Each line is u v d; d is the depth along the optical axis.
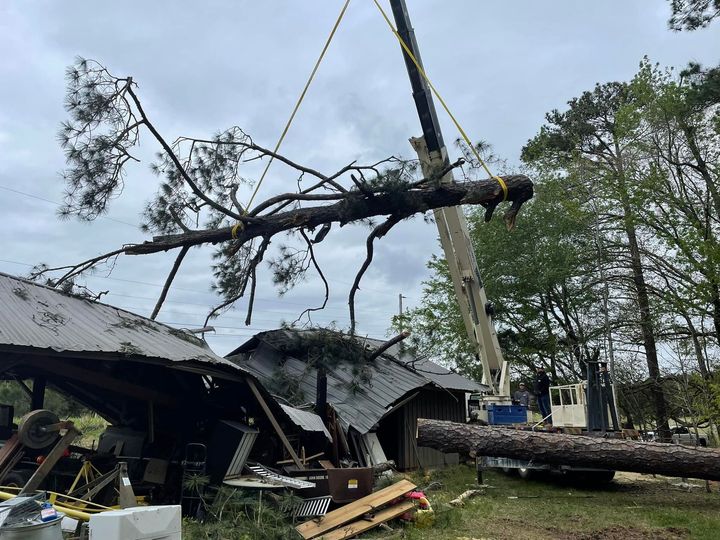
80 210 7.62
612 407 12.55
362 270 9.11
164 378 9.97
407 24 9.28
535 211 24.62
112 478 6.85
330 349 13.52
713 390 13.73
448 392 16.39
